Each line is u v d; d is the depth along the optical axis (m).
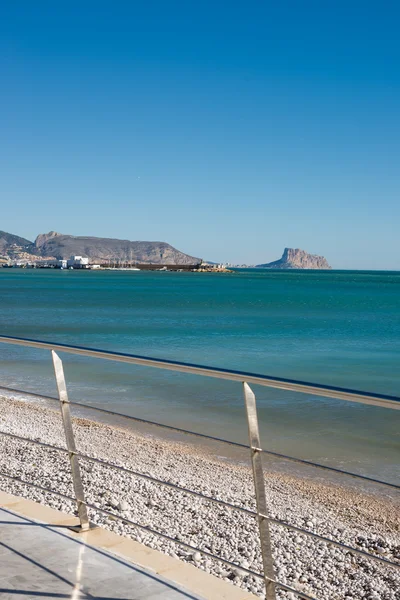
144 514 8.20
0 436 12.83
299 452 13.66
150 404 18.72
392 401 2.33
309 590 6.38
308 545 7.80
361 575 6.93
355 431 15.61
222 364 29.23
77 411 17.20
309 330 47.97
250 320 57.62
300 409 18.14
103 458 11.99
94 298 95.94
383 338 42.41
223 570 6.48
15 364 26.50
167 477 10.82
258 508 3.05
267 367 28.33
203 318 59.09
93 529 4.22
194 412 17.72
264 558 3.12
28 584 3.45
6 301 84.81
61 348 3.78
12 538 4.07
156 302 87.25
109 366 26.14
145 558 3.78
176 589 3.42
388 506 10.09
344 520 9.28
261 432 15.48
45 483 9.23
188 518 8.27
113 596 3.33
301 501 10.11
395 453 13.70
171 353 33.12
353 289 163.62
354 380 24.92
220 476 11.23
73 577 3.54
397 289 166.00
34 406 17.77
